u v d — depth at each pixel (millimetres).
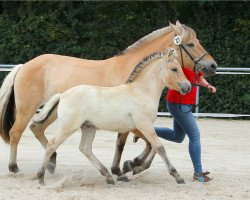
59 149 11945
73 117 8156
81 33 20469
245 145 13102
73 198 7539
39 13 20625
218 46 19594
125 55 9117
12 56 20422
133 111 8234
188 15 20297
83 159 10875
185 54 9188
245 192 8242
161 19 20422
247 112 18688
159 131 9266
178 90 8273
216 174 9656
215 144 13109
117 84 8938
